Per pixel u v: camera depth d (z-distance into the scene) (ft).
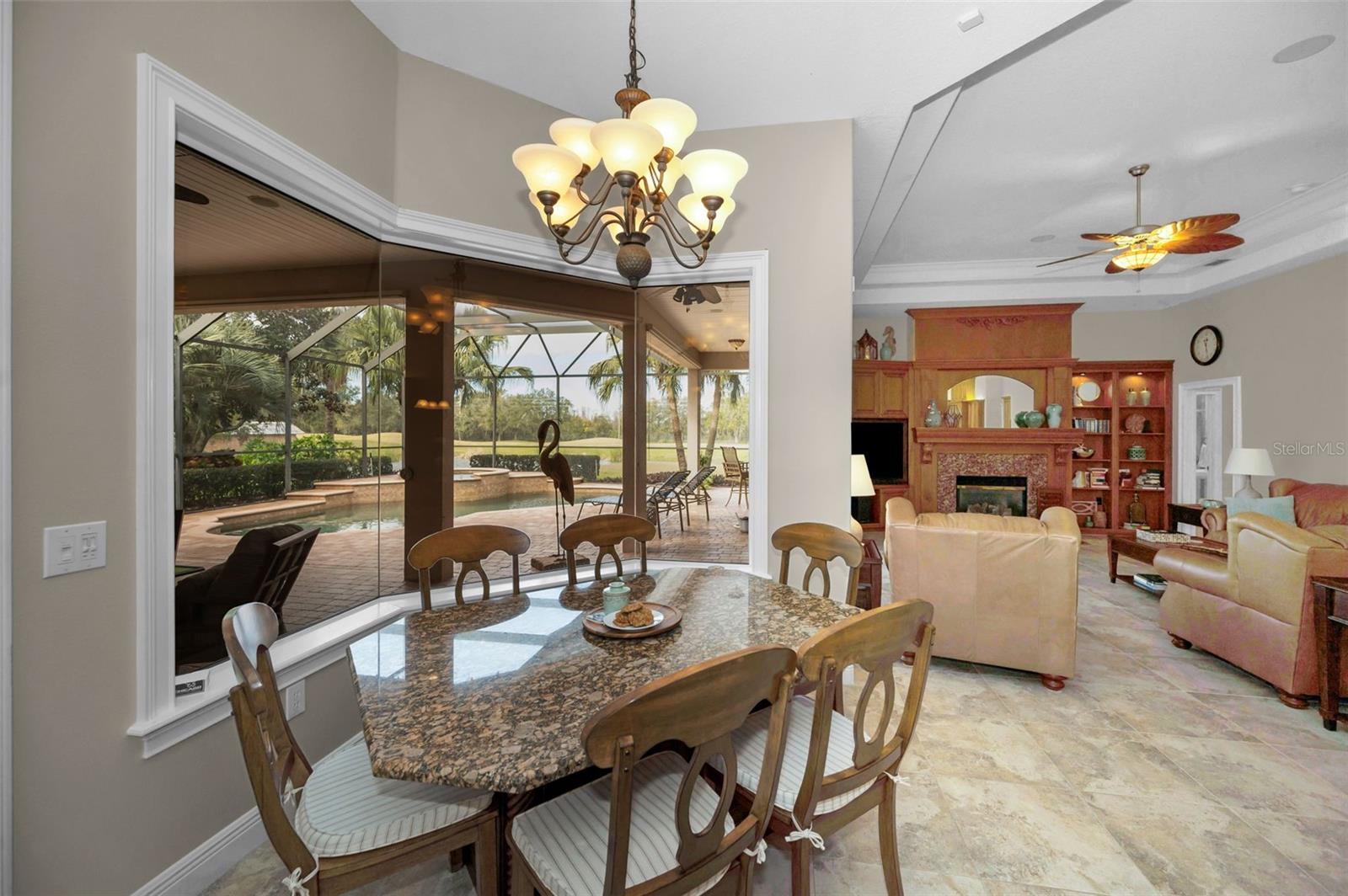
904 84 8.63
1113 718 8.57
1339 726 8.18
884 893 5.21
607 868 3.01
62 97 4.28
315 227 7.53
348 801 4.28
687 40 7.76
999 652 9.89
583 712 4.01
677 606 6.33
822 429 9.46
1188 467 22.22
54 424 4.25
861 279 21.06
